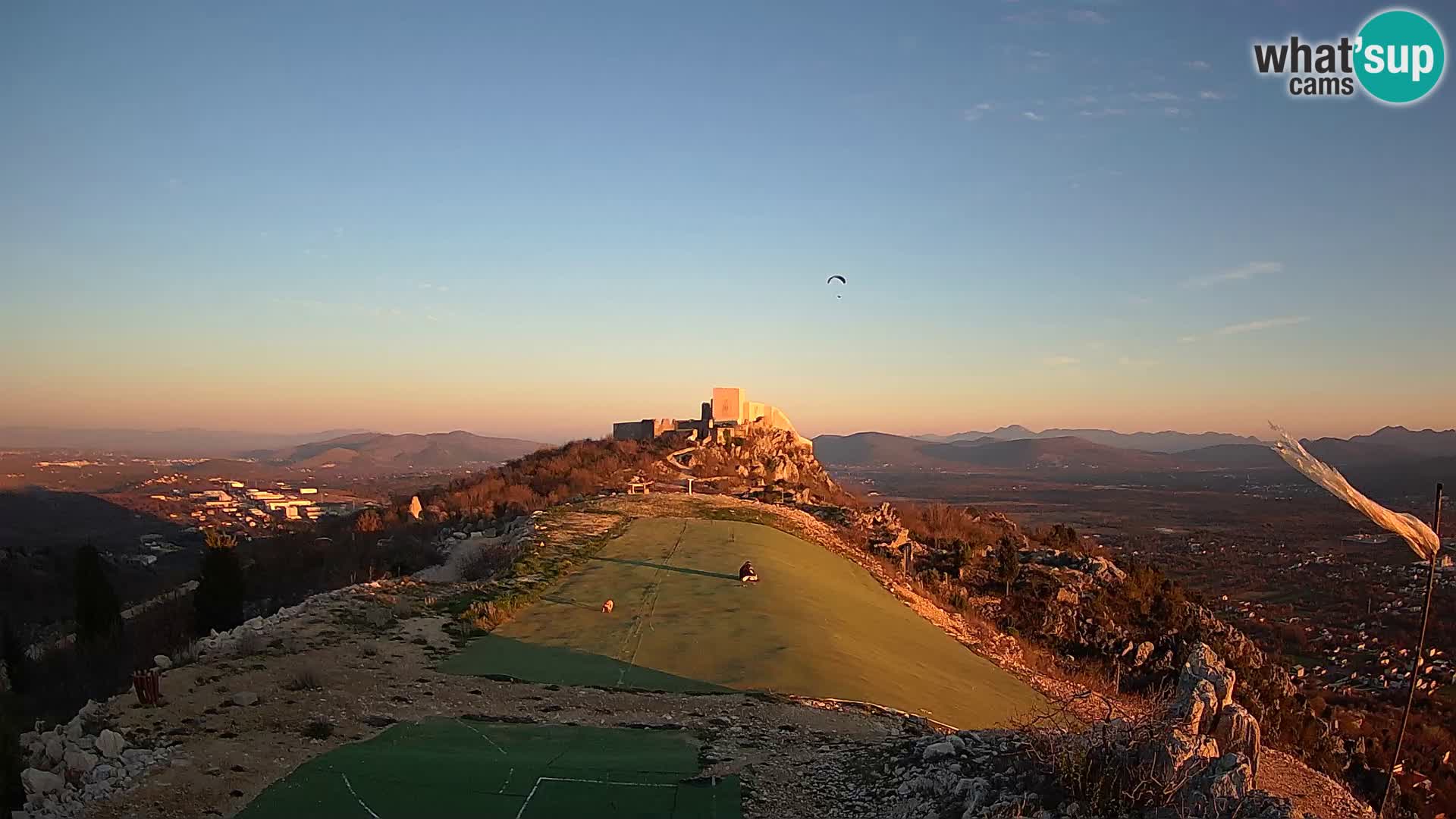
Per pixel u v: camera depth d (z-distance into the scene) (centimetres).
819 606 3553
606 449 8694
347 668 2211
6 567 5606
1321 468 970
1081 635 4981
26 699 2245
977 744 1544
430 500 7344
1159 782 1198
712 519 5394
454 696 2077
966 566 5709
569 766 1541
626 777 1502
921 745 1593
